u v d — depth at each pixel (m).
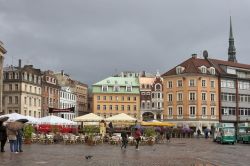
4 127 30.86
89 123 68.25
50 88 129.75
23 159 24.88
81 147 40.69
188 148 43.19
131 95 146.62
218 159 28.27
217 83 104.94
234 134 59.62
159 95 143.88
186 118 102.00
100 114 146.00
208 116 102.12
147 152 34.38
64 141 47.72
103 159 25.88
